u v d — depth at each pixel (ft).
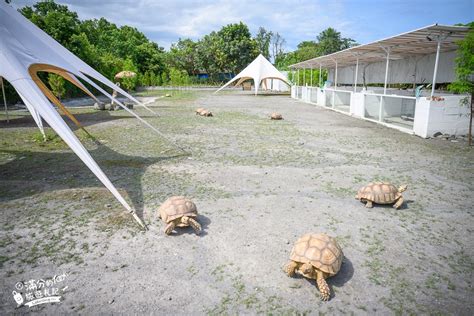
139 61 155.84
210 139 32.68
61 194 17.98
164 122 43.78
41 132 33.94
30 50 19.67
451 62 43.57
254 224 14.44
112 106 58.75
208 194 17.99
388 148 29.04
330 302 9.61
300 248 10.24
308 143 31.07
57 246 12.69
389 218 15.14
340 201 17.07
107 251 12.34
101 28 194.18
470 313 9.16
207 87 149.59
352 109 52.08
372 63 68.54
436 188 19.02
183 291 10.08
